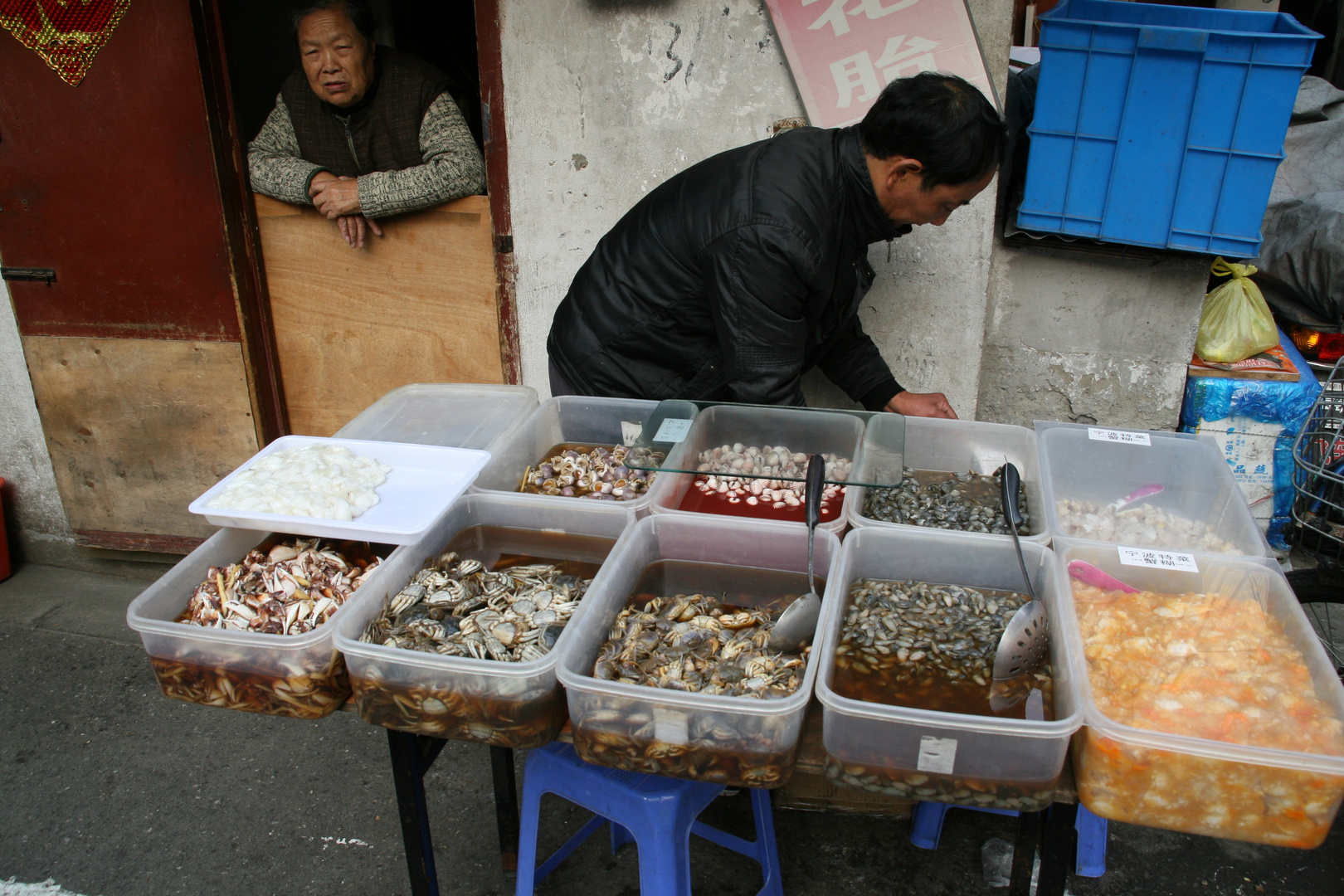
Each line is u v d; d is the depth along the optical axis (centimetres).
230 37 306
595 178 291
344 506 179
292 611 159
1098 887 218
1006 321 317
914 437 221
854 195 193
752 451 213
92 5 294
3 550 374
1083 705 127
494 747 212
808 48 260
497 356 328
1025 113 295
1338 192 339
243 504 179
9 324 348
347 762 265
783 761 133
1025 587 171
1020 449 213
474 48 516
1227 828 123
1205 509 205
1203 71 249
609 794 173
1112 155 266
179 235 320
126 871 229
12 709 290
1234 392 307
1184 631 150
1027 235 295
